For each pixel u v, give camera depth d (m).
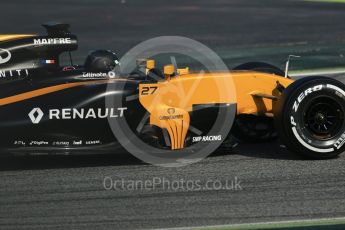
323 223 19.89
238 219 20.27
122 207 21.31
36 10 75.31
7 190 22.88
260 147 28.33
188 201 21.78
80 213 20.84
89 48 56.12
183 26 65.19
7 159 26.27
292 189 22.72
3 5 78.50
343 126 25.61
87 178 24.09
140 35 61.41
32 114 24.88
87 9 75.75
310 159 25.92
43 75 26.48
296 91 25.22
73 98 25.34
